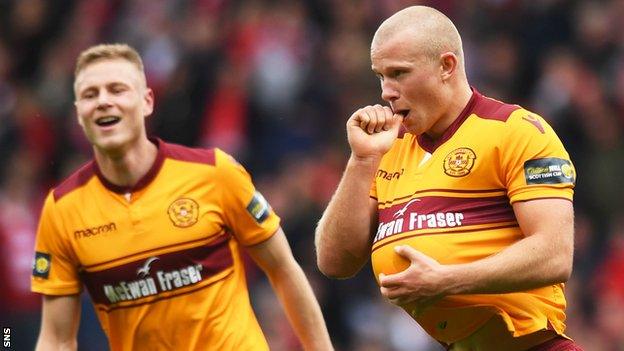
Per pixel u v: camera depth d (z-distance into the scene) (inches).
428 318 661.3
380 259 653.9
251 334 749.3
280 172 1595.7
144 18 1803.6
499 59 1771.7
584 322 1488.7
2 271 1296.8
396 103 649.6
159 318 741.9
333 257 678.5
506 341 653.9
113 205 746.8
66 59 1787.6
